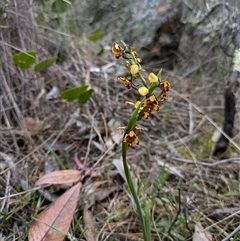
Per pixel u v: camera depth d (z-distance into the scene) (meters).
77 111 0.41
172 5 0.51
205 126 0.42
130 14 0.54
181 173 0.35
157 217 0.31
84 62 0.49
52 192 0.32
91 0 0.56
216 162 0.35
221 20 0.45
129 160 0.37
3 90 0.38
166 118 0.42
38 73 0.41
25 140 0.37
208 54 0.48
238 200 0.33
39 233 0.27
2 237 0.28
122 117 0.42
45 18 0.48
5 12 0.38
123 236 0.29
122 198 0.33
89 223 0.30
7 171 0.33
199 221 0.30
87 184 0.33
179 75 0.50
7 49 0.39
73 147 0.38
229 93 0.35
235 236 0.28
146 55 0.53
